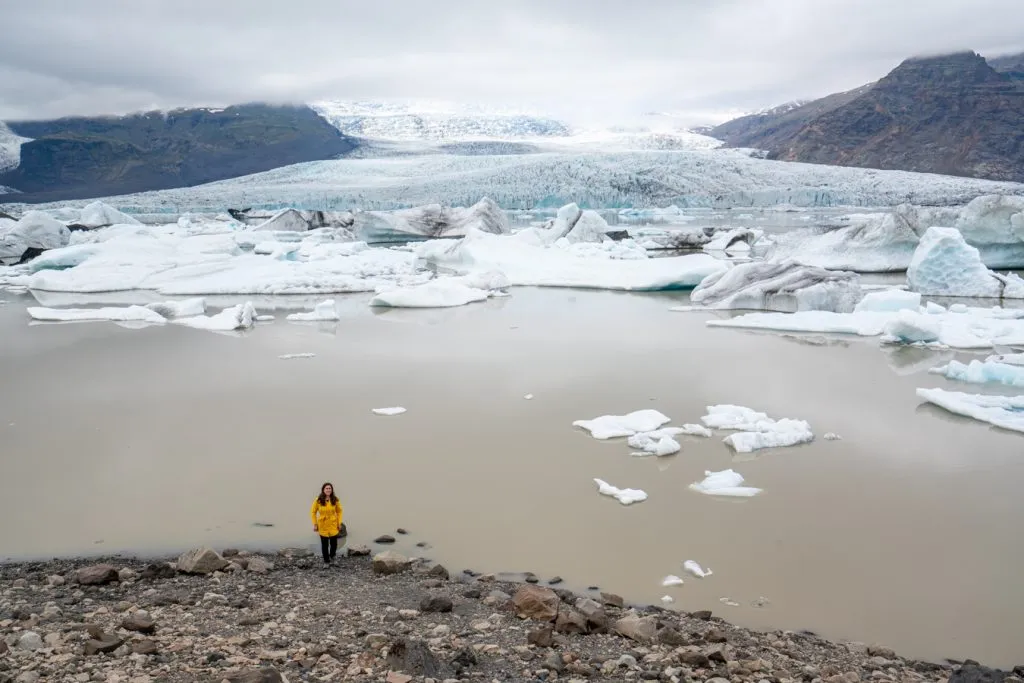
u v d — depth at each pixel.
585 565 7.69
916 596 7.12
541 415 13.28
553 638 5.75
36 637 5.31
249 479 10.16
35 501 9.40
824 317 23.05
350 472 10.42
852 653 5.96
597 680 4.97
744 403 14.20
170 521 8.80
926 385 15.70
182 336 21.64
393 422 12.84
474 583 7.20
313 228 66.06
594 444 11.70
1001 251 36.94
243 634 5.66
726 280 28.69
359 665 4.95
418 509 9.13
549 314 26.09
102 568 7.12
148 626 5.67
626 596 7.05
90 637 5.42
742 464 10.88
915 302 24.19
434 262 41.66
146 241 39.81
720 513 9.10
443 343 20.31
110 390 15.16
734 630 6.31
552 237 55.59
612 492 9.63
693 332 22.12
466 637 5.75
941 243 30.17
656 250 52.53
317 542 8.27
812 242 40.44
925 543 8.30
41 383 15.77
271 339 21.08
